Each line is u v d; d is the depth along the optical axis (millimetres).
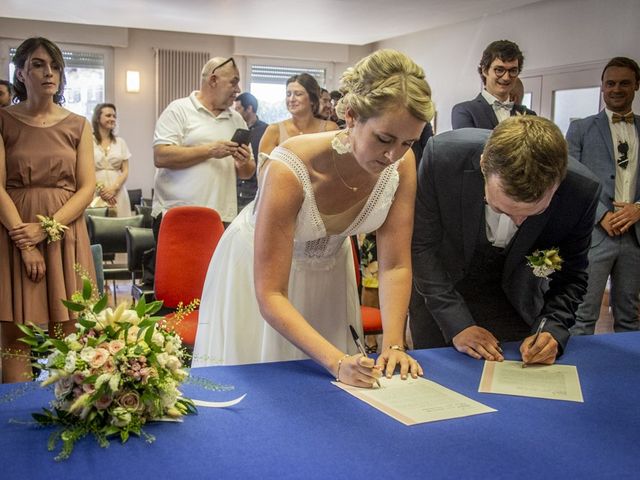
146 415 1417
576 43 7559
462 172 2047
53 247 2920
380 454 1300
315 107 4625
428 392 1655
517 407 1576
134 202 9258
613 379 1810
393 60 1550
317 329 2164
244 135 3883
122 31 10125
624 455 1329
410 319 2539
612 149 3924
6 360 2938
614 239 3758
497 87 3980
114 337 1431
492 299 2336
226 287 2234
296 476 1202
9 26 9695
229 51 10914
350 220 1937
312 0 7930
